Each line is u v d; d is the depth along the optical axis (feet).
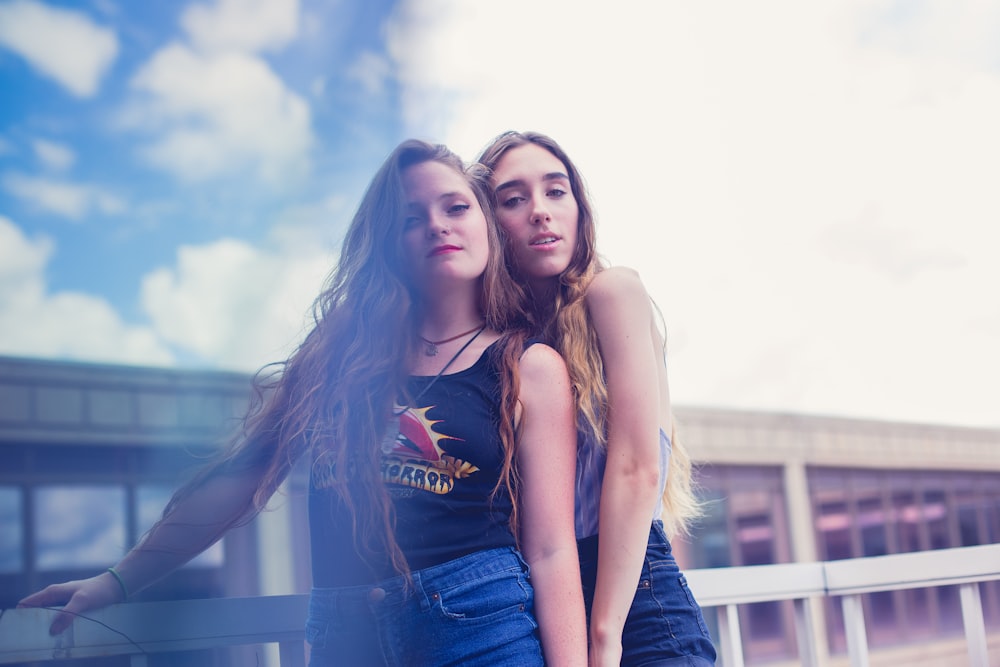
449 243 4.08
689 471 5.16
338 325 4.20
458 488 3.73
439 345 4.11
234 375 14.66
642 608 4.10
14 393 14.44
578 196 4.69
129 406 14.71
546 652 3.74
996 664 13.65
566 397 3.99
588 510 4.19
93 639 4.01
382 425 3.85
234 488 4.30
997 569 5.98
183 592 14.66
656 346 4.68
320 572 3.87
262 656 4.65
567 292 4.50
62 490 14.44
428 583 3.62
